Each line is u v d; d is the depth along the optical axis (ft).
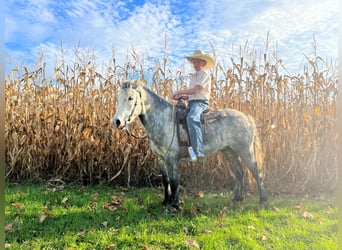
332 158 16.69
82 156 17.69
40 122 18.15
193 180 18.13
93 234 10.29
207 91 13.05
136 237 10.03
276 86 17.63
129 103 11.59
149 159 17.74
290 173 17.56
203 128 12.84
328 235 10.61
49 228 10.90
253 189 16.49
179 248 9.29
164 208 13.20
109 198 14.96
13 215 12.08
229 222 11.73
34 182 17.63
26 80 18.06
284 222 11.99
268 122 16.93
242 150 13.61
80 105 17.99
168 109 12.85
